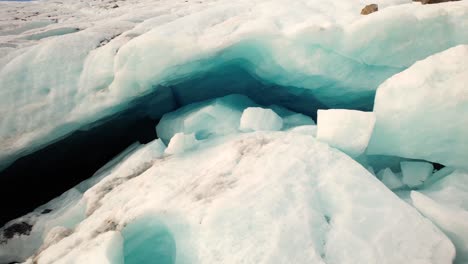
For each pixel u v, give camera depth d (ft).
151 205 7.91
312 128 10.82
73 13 22.22
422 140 8.77
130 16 17.53
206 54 11.73
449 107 8.00
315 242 6.32
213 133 11.96
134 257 8.33
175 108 15.96
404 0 13.34
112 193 9.39
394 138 9.19
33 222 10.02
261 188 7.55
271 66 12.62
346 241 6.37
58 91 11.90
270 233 6.48
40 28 17.25
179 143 10.64
